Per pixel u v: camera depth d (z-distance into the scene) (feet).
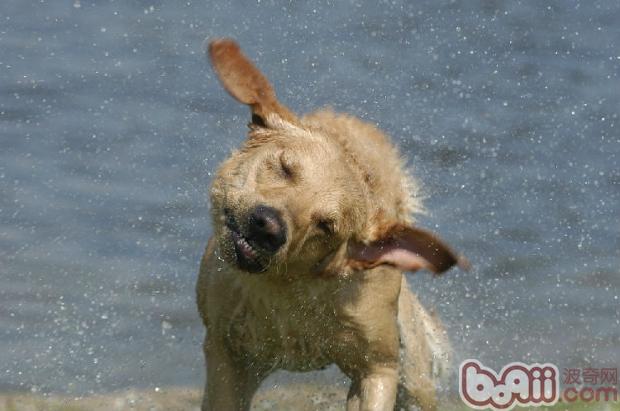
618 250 64.44
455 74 82.33
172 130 70.44
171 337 53.83
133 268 58.65
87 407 47.21
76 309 55.52
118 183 66.33
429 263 35.22
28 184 66.13
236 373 39.73
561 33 92.43
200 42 83.46
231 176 36.04
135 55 81.82
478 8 94.79
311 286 36.83
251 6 86.28
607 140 76.59
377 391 38.88
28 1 92.12
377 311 38.29
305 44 81.10
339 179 35.35
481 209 67.15
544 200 68.85
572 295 59.98
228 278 37.52
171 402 48.06
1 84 77.97
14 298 55.83
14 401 47.34
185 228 62.64
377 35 85.87
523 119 78.23
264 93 37.32
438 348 46.98
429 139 72.79
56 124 72.33
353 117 39.96
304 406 48.73
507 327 56.90
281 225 33.73
